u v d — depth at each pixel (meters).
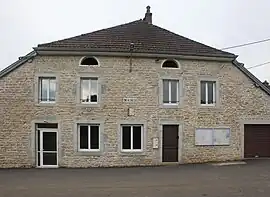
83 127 19.31
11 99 19.14
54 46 19.19
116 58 19.47
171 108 19.77
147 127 19.45
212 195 11.14
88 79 19.44
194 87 20.11
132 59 19.52
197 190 11.98
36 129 19.20
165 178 14.72
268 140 21.28
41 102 19.25
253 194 11.27
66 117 19.12
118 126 19.27
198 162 19.92
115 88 19.38
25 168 18.78
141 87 19.52
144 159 19.36
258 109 21.00
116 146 19.20
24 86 19.17
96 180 14.41
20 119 19.08
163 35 21.70
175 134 19.89
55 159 19.25
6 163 18.97
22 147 19.03
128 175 15.77
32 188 12.64
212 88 20.56
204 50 20.52
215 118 20.33
